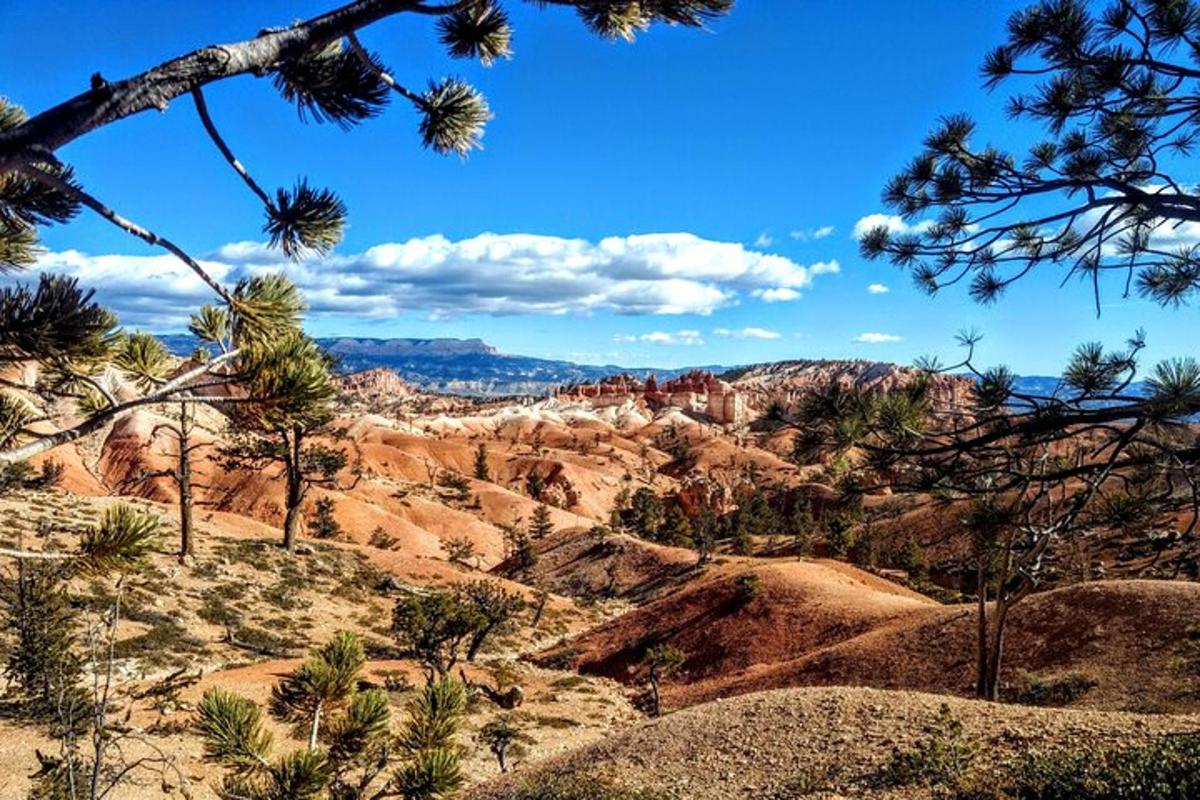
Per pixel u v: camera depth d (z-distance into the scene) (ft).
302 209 9.83
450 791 15.96
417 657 98.32
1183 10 18.80
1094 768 35.68
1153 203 17.79
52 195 9.64
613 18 11.89
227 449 136.26
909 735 49.65
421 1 8.90
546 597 194.29
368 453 464.24
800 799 42.60
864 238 23.91
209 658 86.69
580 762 60.49
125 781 38.11
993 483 18.95
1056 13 19.31
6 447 10.03
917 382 18.66
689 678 145.07
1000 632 81.15
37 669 45.42
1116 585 105.70
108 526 9.53
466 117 12.12
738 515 352.90
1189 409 15.15
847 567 212.64
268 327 9.51
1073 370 17.56
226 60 7.63
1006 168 21.57
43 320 8.00
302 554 145.28
